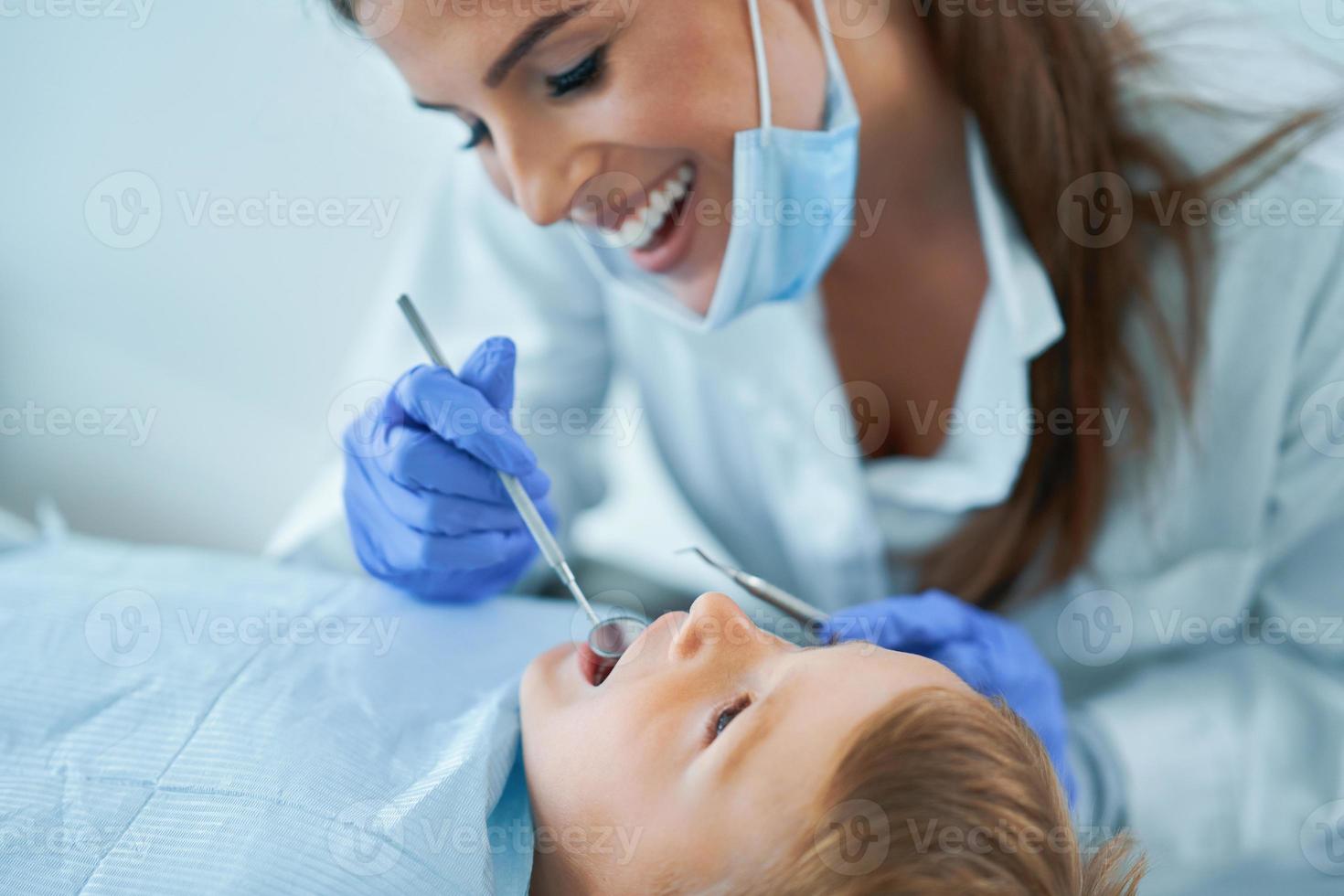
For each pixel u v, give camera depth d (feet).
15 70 5.30
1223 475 4.11
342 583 3.53
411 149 5.57
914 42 3.82
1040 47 3.70
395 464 3.19
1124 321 3.96
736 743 2.37
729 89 3.05
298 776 2.58
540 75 2.83
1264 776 3.81
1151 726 3.99
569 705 2.72
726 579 4.99
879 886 2.22
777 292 3.81
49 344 5.95
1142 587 4.34
